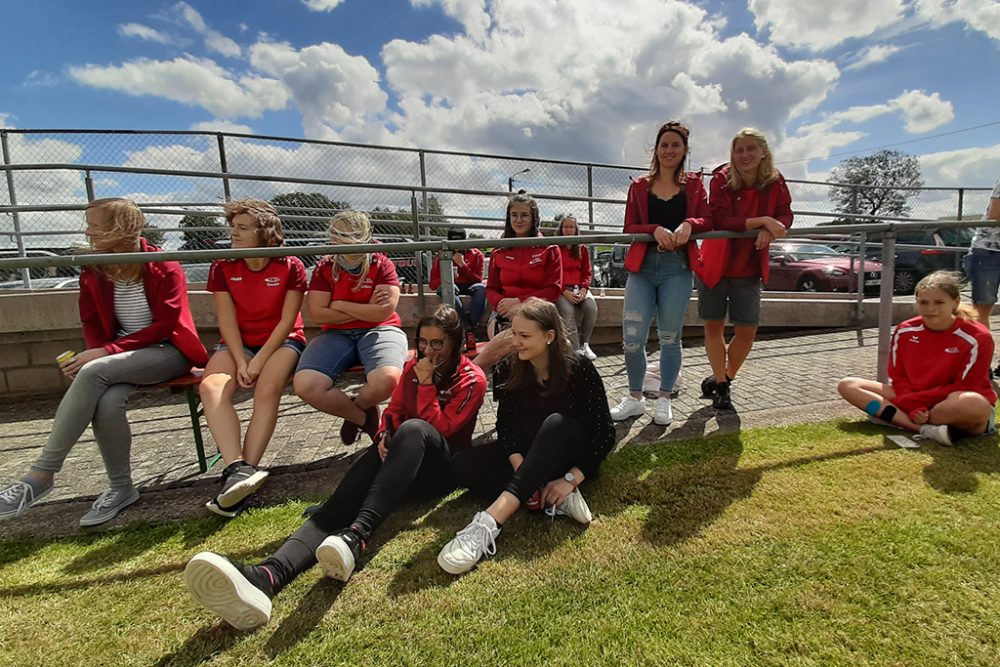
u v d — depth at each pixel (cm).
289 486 227
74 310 448
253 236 234
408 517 187
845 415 276
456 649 124
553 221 665
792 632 124
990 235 353
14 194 497
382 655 124
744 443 240
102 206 222
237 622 133
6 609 146
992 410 229
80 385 200
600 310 555
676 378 283
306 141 561
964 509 172
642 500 190
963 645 117
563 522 178
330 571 149
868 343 502
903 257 859
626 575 148
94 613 144
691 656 118
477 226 607
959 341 235
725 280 284
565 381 196
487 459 196
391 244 231
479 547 156
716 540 161
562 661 119
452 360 202
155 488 233
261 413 219
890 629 123
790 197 275
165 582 158
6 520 205
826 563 147
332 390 230
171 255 207
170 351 231
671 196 272
